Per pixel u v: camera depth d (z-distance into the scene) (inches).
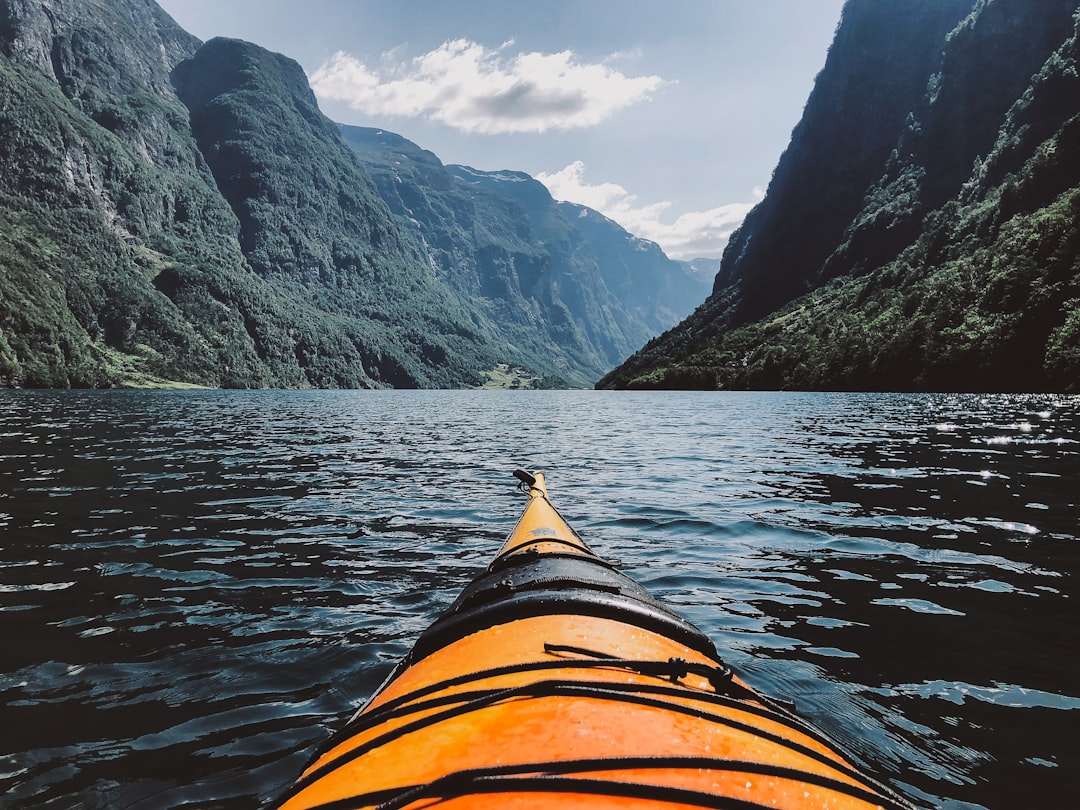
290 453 756.6
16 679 184.5
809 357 3988.7
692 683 98.2
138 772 140.3
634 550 321.1
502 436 1017.5
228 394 4143.7
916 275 4517.7
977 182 5290.4
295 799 79.4
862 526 364.5
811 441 840.9
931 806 125.6
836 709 164.2
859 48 7588.6
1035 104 4977.9
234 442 896.3
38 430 1089.4
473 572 288.2
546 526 205.0
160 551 323.3
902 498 442.9
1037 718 159.2
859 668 188.4
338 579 278.1
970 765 139.7
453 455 739.4
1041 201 3833.7
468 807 61.5
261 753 147.7
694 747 74.7
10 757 145.5
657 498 456.4
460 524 382.0
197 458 700.7
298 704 171.0
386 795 68.3
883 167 7052.2
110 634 217.9
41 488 505.4
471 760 71.4
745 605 243.1
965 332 2896.2
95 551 322.3
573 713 79.3
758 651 201.0
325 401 2952.8
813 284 6752.0
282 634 217.9
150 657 199.8
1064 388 2320.4
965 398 2142.0
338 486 518.3
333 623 227.8
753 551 317.1
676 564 297.1
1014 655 196.1
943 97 6294.3
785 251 7455.7
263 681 183.9
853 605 241.9
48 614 236.5
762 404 2073.1
